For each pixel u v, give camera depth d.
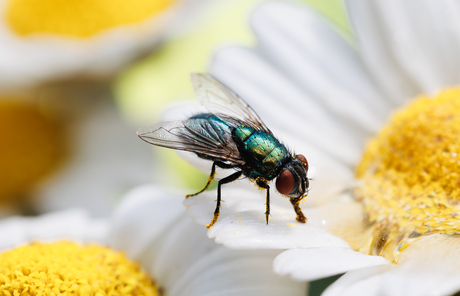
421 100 0.08
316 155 0.08
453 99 0.08
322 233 0.07
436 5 0.09
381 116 0.09
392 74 0.09
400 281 0.07
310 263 0.07
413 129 0.08
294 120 0.09
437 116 0.08
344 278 0.07
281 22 0.09
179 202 0.09
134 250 0.09
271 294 0.08
